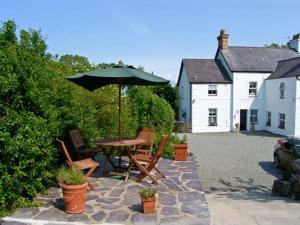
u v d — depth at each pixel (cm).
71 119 970
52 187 750
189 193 716
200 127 3186
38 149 638
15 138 604
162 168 964
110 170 919
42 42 763
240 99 3183
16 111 647
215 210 677
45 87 748
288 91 2756
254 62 3291
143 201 593
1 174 598
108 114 1282
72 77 783
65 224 546
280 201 799
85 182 608
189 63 3400
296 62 2894
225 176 1280
